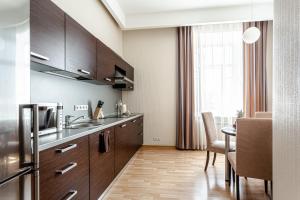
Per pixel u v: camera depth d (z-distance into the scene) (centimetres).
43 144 132
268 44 446
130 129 370
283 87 91
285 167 89
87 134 195
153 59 498
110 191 255
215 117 462
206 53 467
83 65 232
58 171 148
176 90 487
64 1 256
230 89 458
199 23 440
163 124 494
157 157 406
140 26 457
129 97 505
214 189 260
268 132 209
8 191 102
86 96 317
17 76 108
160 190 258
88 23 324
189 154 430
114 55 348
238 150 222
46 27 164
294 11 78
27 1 117
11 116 103
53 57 174
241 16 420
